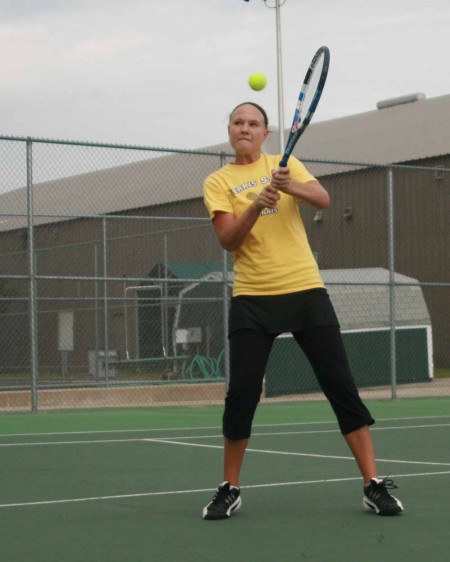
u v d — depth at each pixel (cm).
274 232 641
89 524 609
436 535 565
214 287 2425
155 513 648
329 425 1373
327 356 637
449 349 3597
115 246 3247
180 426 1387
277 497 710
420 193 3650
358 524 599
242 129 659
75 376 2789
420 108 3962
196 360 2273
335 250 3703
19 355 3094
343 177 3716
